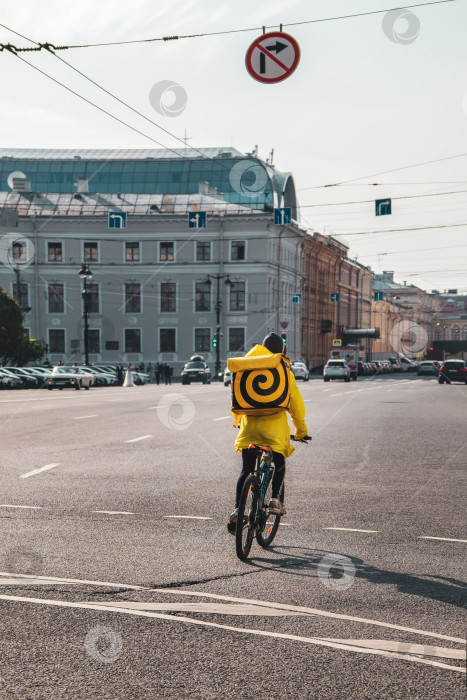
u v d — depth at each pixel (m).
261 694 3.36
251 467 5.94
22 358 55.22
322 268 88.81
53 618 4.34
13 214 47.16
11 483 9.09
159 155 88.38
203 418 19.25
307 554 5.90
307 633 4.12
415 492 8.77
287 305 74.00
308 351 82.50
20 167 83.44
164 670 3.62
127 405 25.11
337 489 8.97
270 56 12.17
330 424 17.80
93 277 69.44
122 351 69.69
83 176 82.06
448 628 4.21
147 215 68.81
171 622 4.29
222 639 4.03
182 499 8.13
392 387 43.75
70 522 6.94
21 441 13.69
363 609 4.54
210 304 68.81
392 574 5.32
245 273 68.00
